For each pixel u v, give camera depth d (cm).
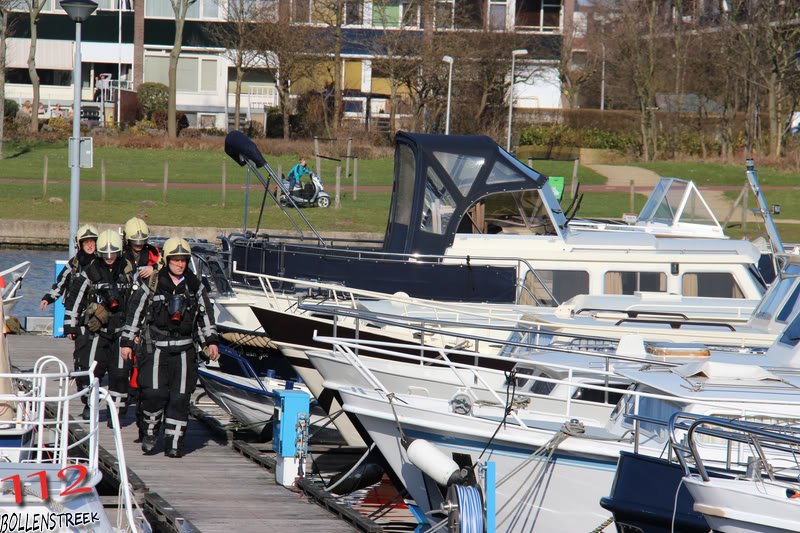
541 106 12212
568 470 1556
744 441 1353
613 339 1895
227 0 11831
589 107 12081
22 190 8244
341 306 2300
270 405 2319
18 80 13050
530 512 1589
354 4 11612
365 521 1661
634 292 2569
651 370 1677
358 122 11412
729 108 10669
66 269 2298
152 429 2069
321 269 2642
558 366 1664
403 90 12088
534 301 2561
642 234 2659
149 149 10556
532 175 2666
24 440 1448
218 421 2456
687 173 9781
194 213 7575
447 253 2614
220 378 2419
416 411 1680
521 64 10875
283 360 2475
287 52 11119
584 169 10044
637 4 10906
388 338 2281
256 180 9200
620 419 1672
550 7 12462
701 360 1738
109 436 2208
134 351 2052
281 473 1920
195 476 1958
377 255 2672
